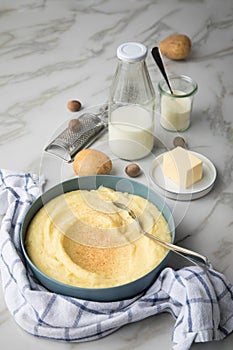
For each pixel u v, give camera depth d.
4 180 1.07
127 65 1.07
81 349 0.85
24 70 1.35
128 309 0.86
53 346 0.85
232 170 1.11
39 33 1.45
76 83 1.31
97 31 1.45
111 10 1.52
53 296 0.86
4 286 0.91
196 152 1.14
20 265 0.90
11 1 1.55
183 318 0.85
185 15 1.50
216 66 1.36
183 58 1.37
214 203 1.05
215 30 1.46
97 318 0.85
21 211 0.99
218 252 0.97
